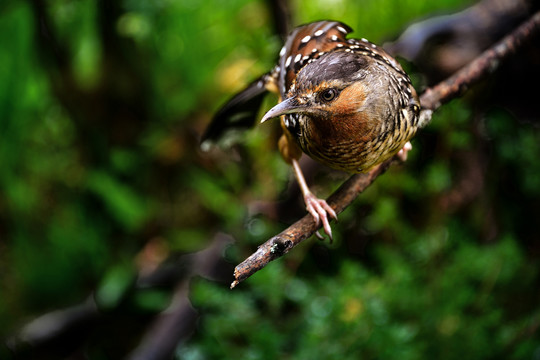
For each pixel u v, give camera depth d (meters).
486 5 10.11
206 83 11.68
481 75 7.35
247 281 9.16
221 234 10.44
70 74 11.26
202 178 11.16
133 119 11.64
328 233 6.47
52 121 11.51
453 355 8.05
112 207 11.09
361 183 6.72
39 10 10.53
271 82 7.50
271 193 10.09
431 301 8.25
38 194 11.45
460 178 10.30
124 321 10.88
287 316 9.42
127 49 11.23
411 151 8.88
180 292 10.27
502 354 8.09
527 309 9.24
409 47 9.95
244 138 8.95
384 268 8.91
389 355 7.49
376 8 10.83
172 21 11.53
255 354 7.77
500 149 10.12
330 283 8.26
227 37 11.75
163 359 9.80
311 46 6.83
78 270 11.35
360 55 6.27
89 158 11.62
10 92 10.88
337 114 6.08
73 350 10.78
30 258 11.30
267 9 10.52
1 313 11.06
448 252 8.98
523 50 10.01
